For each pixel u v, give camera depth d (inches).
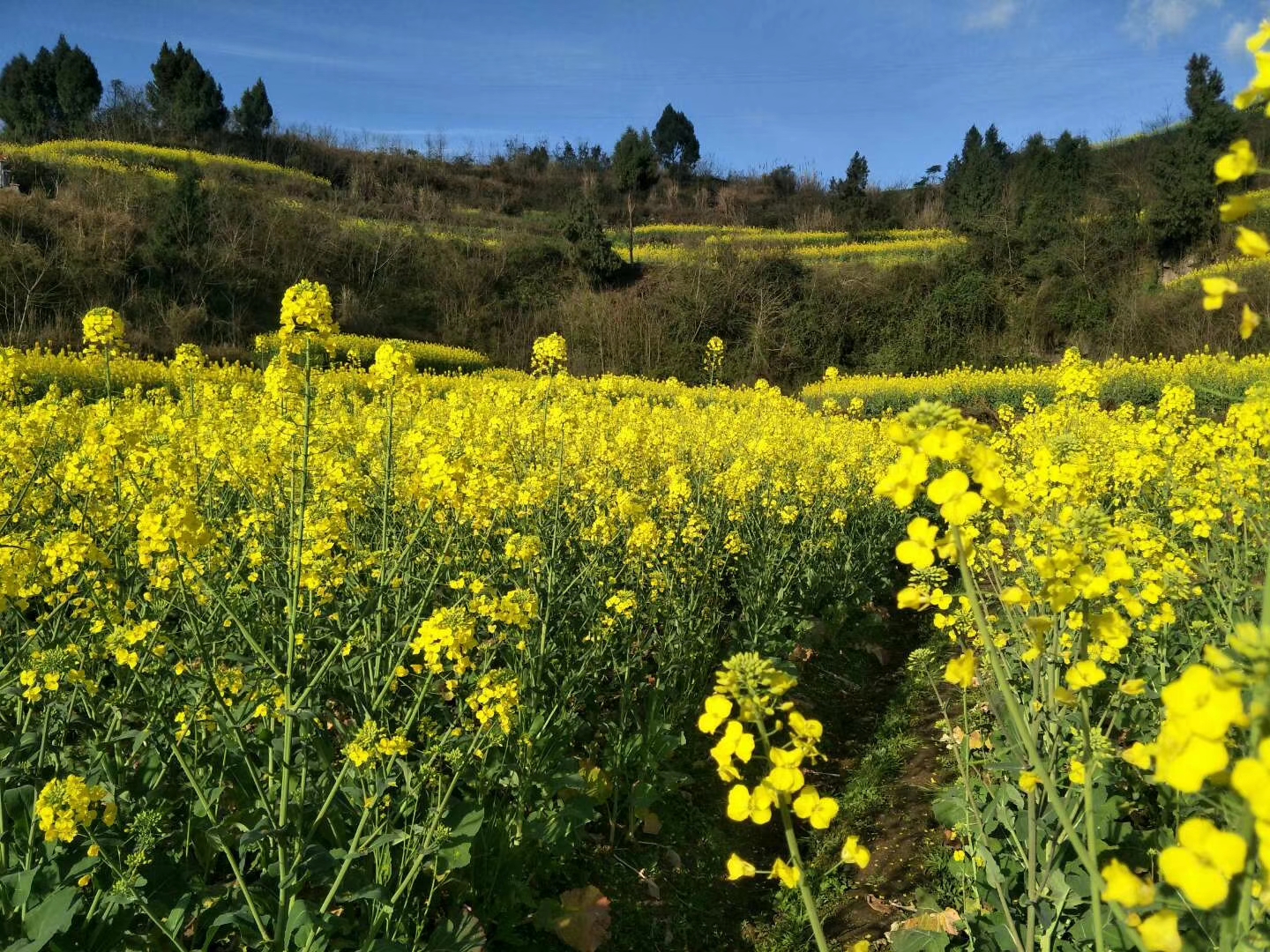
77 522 159.0
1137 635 148.1
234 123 2325.3
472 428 265.0
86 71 2103.8
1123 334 1221.1
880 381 1090.7
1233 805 57.2
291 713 110.2
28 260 1012.5
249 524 165.2
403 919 114.0
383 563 152.9
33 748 124.3
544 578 187.2
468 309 1530.5
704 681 206.4
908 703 230.8
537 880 143.7
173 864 112.3
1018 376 970.7
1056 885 109.3
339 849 113.7
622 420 429.1
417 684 138.2
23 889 100.7
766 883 161.8
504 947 131.1
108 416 239.6
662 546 215.6
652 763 167.0
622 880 153.6
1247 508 161.0
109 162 1549.0
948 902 135.6
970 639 160.9
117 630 115.0
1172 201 1347.2
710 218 2564.0
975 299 1433.3
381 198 2132.1
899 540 362.9
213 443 194.5
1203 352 944.9
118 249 1165.7
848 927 146.0
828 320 1466.5
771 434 396.2
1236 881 46.6
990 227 1462.8
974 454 62.7
